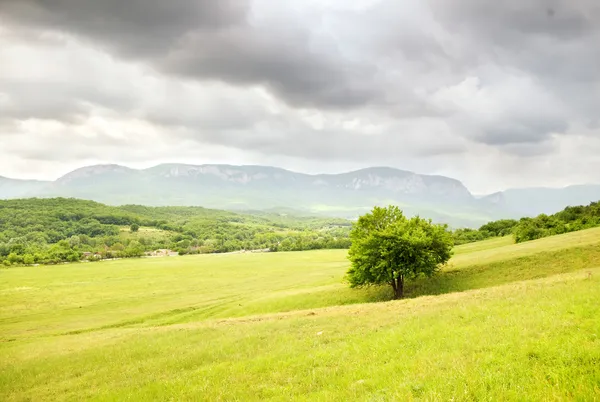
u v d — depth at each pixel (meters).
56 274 124.38
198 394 15.42
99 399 17.11
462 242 125.94
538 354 12.13
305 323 29.12
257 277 104.25
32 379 23.41
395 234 52.41
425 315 23.45
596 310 16.11
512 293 26.03
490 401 9.21
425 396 10.07
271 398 13.60
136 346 28.78
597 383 9.16
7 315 66.19
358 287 59.00
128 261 171.88
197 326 36.34
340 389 13.16
